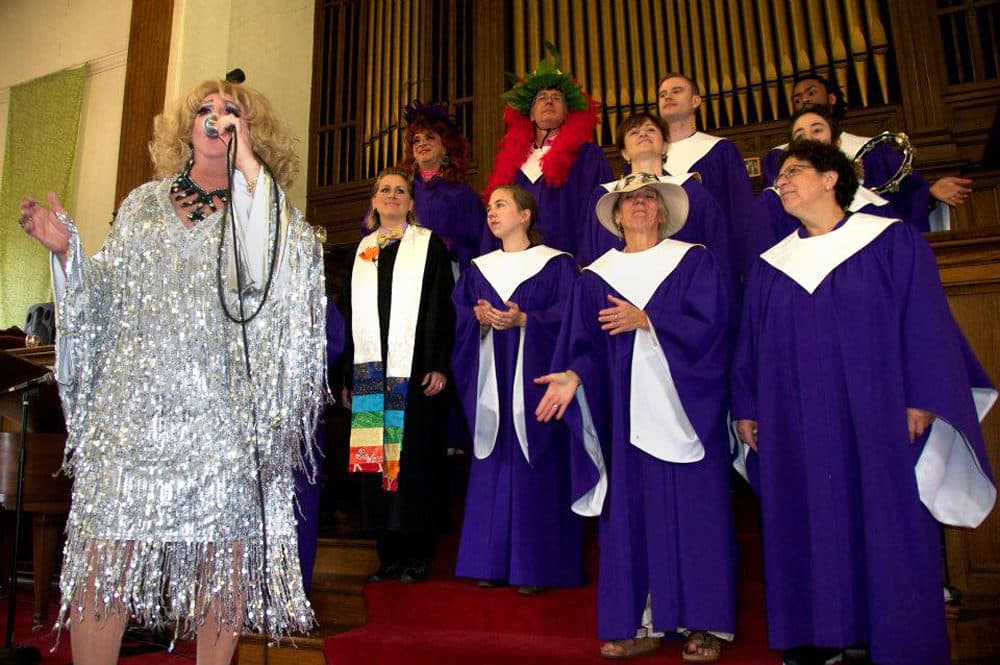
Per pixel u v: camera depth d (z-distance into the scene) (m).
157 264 1.70
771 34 6.46
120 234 1.73
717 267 2.90
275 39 7.38
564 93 4.31
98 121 7.78
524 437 3.16
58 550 5.12
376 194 3.92
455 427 3.96
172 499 1.59
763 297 2.65
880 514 2.26
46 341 5.36
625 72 6.79
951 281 3.02
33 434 3.77
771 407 2.51
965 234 2.98
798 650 2.44
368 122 7.47
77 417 1.66
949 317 2.42
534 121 4.38
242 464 1.66
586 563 3.45
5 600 4.88
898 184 3.50
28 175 7.88
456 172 4.41
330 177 7.57
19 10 8.57
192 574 1.64
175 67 6.19
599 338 2.95
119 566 1.57
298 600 1.77
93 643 1.58
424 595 3.24
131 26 6.44
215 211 1.80
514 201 3.64
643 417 2.71
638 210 3.06
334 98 7.73
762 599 2.81
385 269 3.77
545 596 3.05
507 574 3.16
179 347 1.66
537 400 3.20
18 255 7.84
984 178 5.62
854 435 2.38
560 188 4.14
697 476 2.66
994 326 2.94
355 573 3.86
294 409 1.75
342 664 2.96
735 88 6.46
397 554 3.53
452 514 4.09
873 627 2.19
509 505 3.20
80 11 8.20
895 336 2.40
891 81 6.09
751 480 2.73
